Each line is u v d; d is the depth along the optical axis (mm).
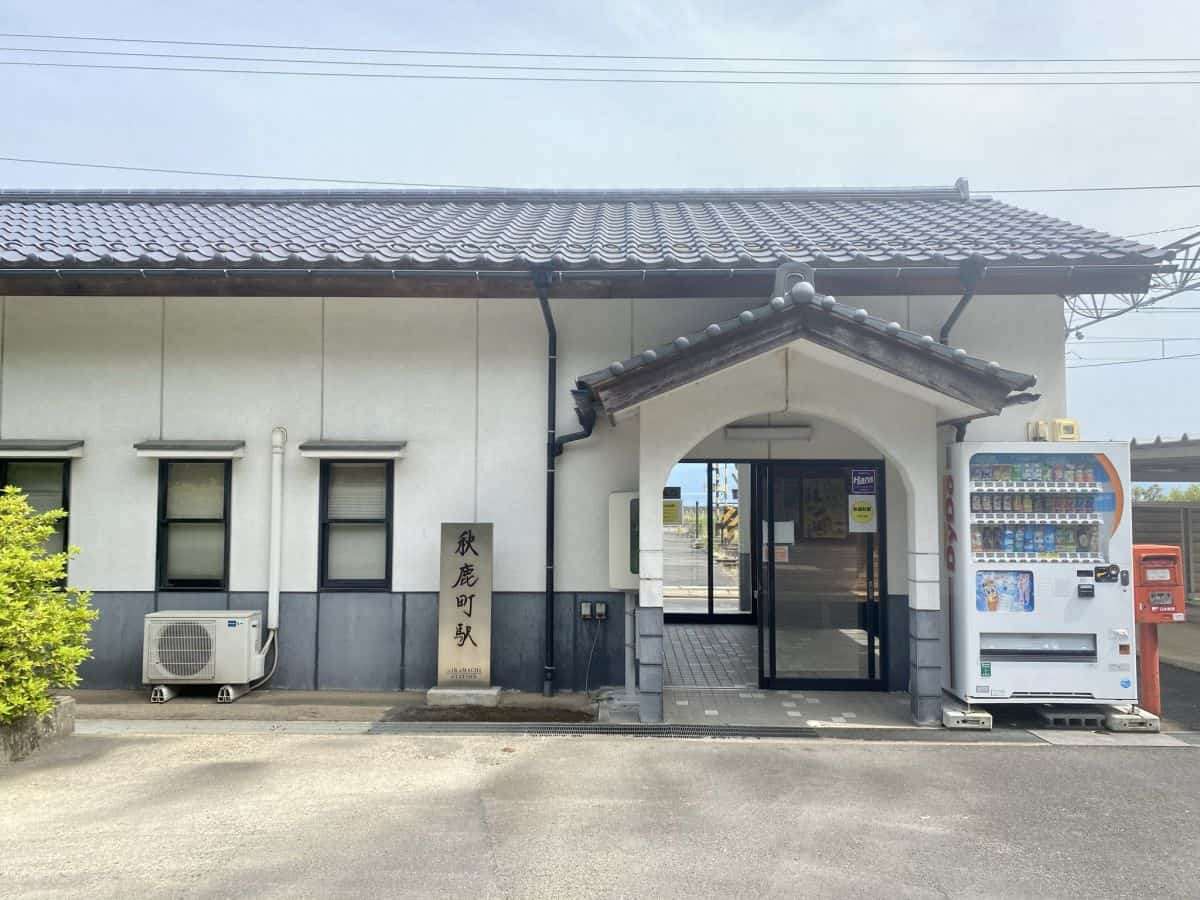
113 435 7895
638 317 7883
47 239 8625
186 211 10758
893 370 6004
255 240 8516
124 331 7941
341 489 7961
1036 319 7695
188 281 7434
